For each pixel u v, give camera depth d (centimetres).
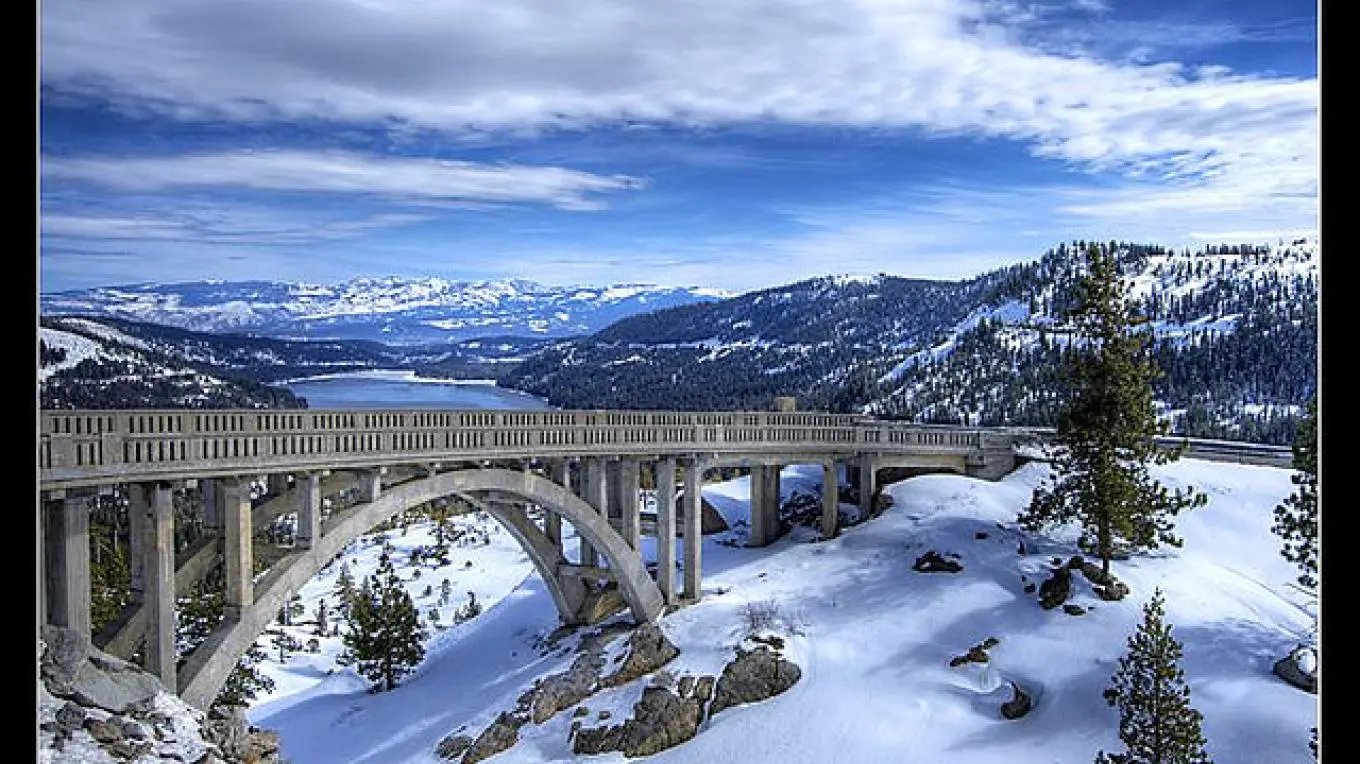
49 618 2409
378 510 3409
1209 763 3017
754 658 3872
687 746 3575
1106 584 4122
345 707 4716
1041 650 3781
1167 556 4509
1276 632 3750
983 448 5703
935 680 3688
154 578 2673
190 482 2755
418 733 4172
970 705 3547
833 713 3525
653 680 3947
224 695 5034
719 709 3756
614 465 5000
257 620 2983
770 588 4641
